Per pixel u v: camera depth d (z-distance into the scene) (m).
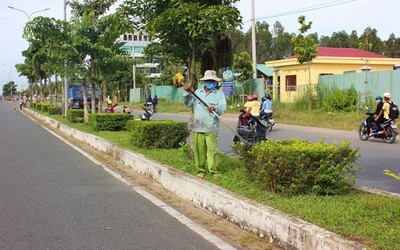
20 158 10.61
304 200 4.74
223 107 6.23
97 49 16.02
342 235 3.65
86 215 5.46
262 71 37.09
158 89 44.62
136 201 6.15
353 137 13.76
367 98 19.62
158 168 7.32
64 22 16.14
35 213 5.58
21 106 51.72
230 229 4.79
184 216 5.37
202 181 5.93
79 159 10.28
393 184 6.79
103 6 18.61
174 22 7.20
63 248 4.31
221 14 6.88
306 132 15.59
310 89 22.72
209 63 8.42
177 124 9.75
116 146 10.29
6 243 4.48
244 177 5.89
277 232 4.16
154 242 4.44
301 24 22.14
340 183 5.04
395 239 3.49
